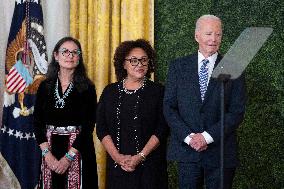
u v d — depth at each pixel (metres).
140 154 3.04
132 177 3.06
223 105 2.19
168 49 4.11
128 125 3.09
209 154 2.87
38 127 3.32
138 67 3.13
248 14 3.87
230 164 2.87
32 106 4.16
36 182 4.14
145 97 3.12
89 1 4.18
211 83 2.90
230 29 3.92
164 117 3.04
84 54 4.21
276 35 3.79
